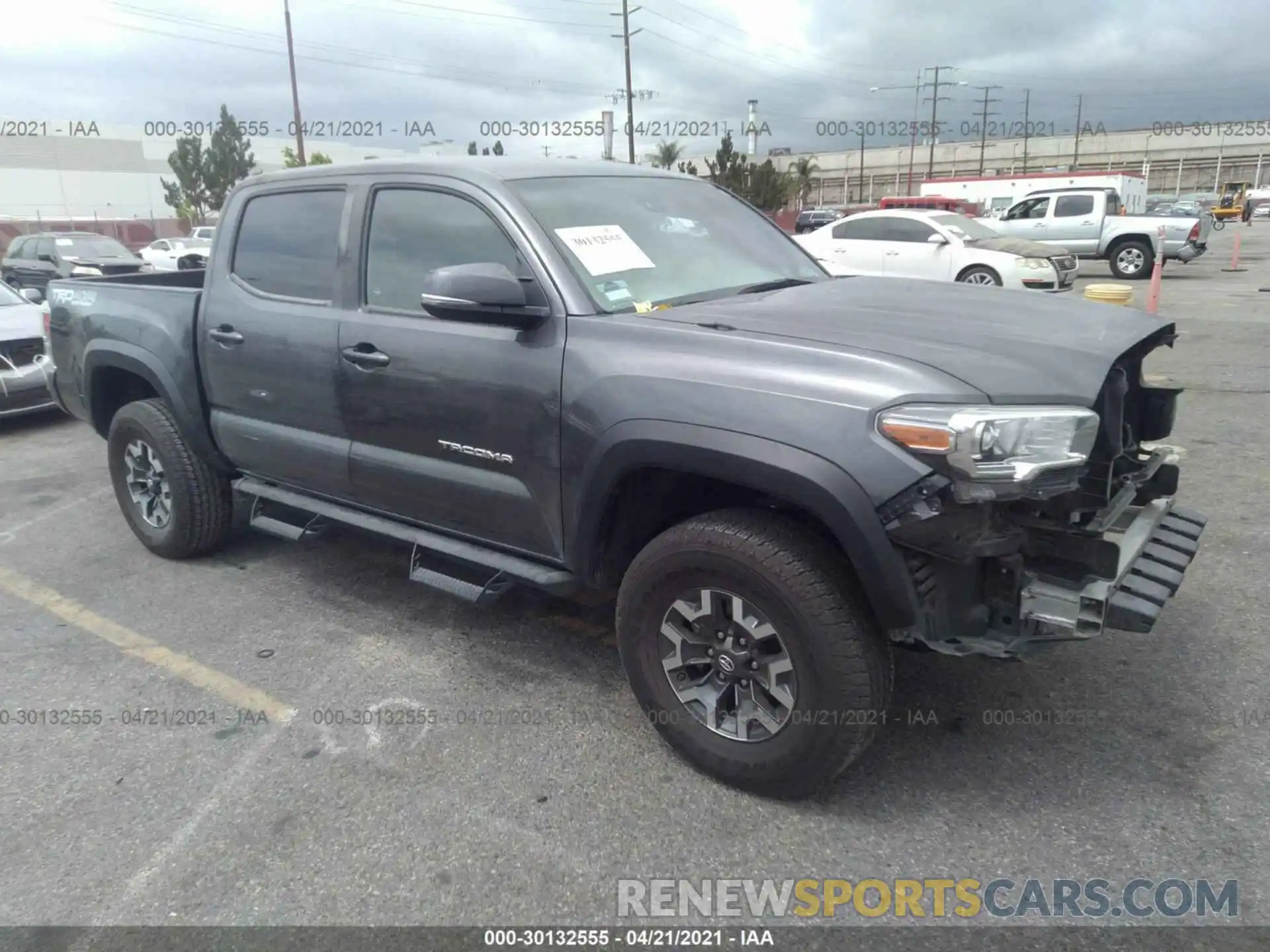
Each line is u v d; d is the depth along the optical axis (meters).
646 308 3.15
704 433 2.64
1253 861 2.53
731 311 3.09
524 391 3.08
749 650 2.75
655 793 2.89
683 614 2.87
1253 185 72.75
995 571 2.55
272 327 3.94
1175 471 3.21
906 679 3.48
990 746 3.06
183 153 39.75
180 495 4.64
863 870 2.55
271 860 2.65
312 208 3.91
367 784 2.98
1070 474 2.48
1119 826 2.68
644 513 3.09
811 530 2.68
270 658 3.83
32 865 2.65
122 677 3.71
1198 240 19.14
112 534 5.41
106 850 2.71
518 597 4.36
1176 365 9.30
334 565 4.82
